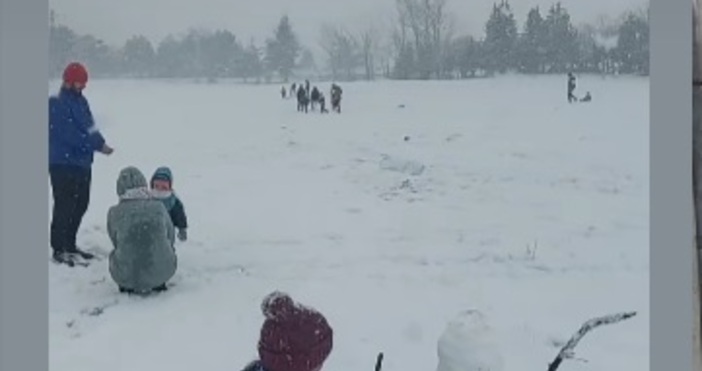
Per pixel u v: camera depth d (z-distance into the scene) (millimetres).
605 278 2082
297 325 1537
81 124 2094
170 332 2082
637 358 2029
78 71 2100
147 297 2094
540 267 2102
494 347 1807
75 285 2072
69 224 2086
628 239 2080
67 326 2059
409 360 2068
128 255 2066
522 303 2086
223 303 2100
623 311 2059
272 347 1539
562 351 1938
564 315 2072
